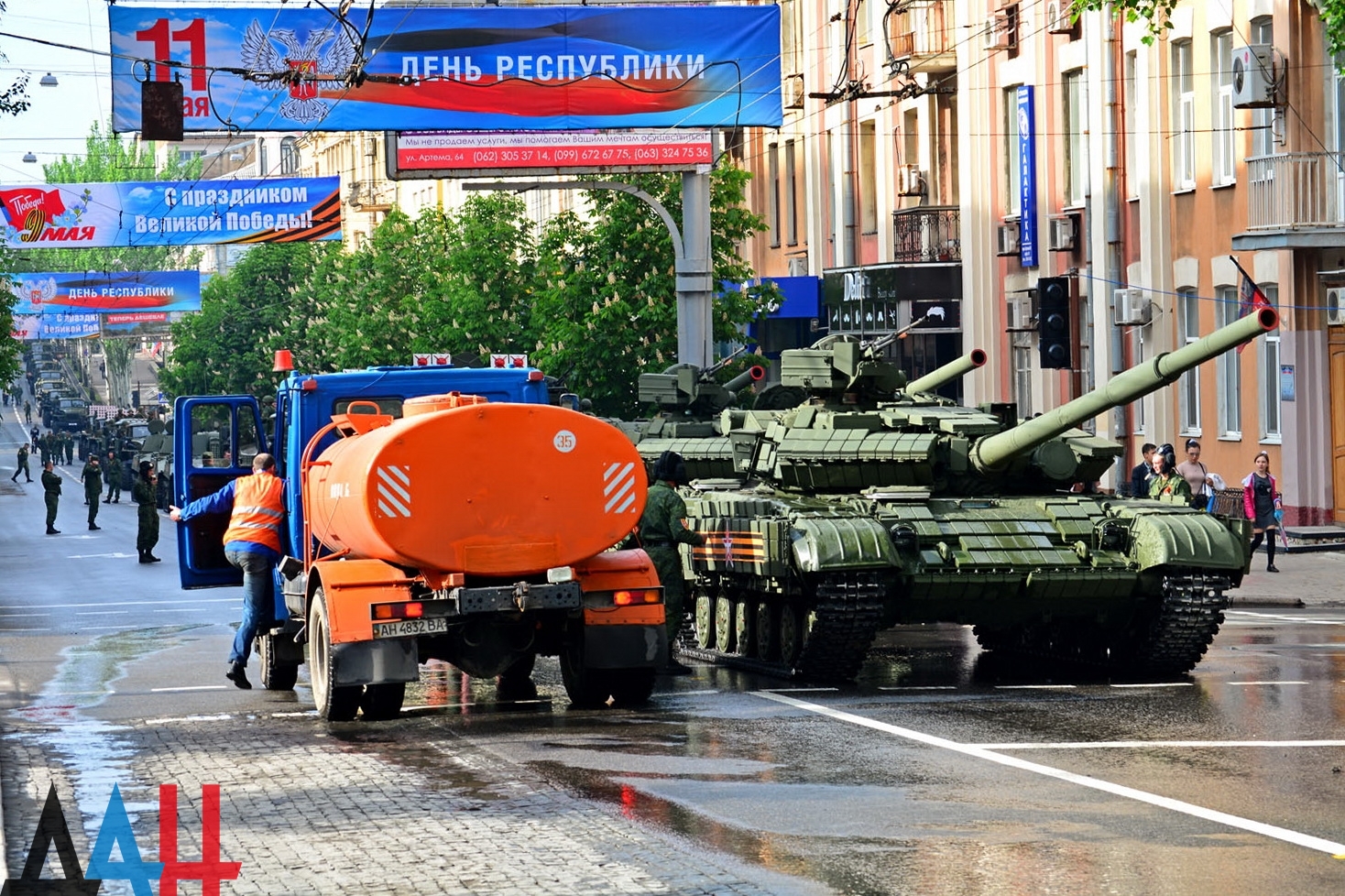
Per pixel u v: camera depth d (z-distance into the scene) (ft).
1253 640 137.39
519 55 224.94
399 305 380.17
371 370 120.47
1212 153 221.66
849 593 112.27
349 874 62.03
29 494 479.41
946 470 125.70
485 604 99.14
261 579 120.26
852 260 312.29
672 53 227.61
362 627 99.66
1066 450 125.39
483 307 307.78
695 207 229.66
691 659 135.64
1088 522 119.44
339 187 320.29
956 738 89.81
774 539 114.83
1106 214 241.14
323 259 461.37
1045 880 60.29
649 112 227.61
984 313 274.77
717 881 60.08
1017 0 260.62
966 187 276.82
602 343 244.01
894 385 138.10
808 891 58.95
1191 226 227.20
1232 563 113.60
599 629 103.45
